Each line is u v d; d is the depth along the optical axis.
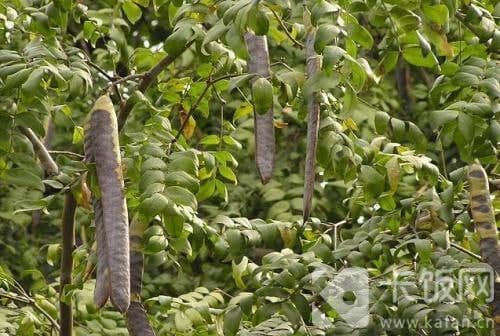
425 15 5.47
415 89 13.85
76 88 5.57
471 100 5.27
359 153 5.96
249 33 5.20
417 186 10.35
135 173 5.58
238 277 6.57
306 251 6.70
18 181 5.64
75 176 5.81
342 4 5.29
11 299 7.51
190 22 5.54
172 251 6.98
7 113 5.70
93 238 6.41
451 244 6.01
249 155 12.76
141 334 5.34
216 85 6.69
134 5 7.16
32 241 13.23
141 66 7.04
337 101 6.08
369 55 12.02
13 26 6.48
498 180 6.07
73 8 6.83
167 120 6.29
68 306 6.34
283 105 6.38
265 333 5.76
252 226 6.22
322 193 12.33
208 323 6.77
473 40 6.00
